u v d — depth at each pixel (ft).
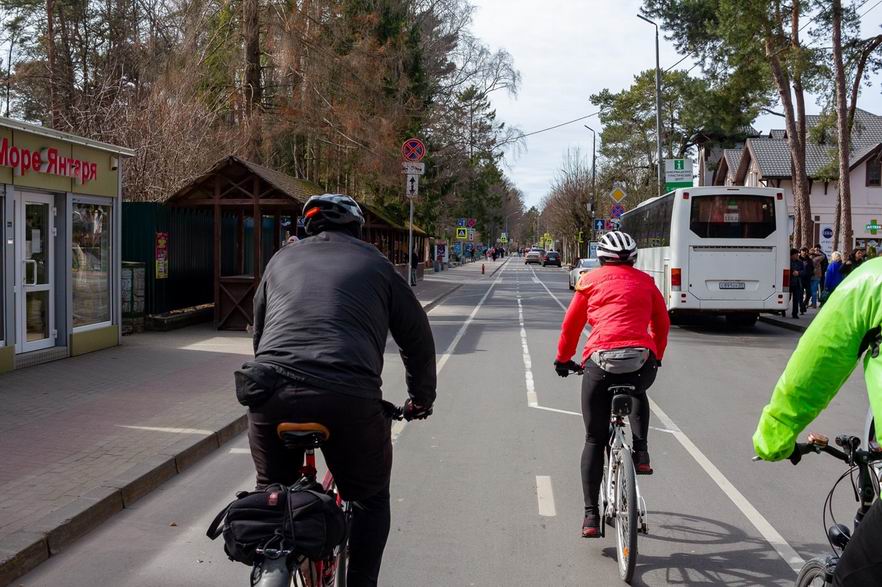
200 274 62.69
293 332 10.46
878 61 84.23
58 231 40.40
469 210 221.66
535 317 76.59
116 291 46.24
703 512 19.62
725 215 62.13
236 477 22.44
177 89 73.51
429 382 12.07
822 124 90.17
